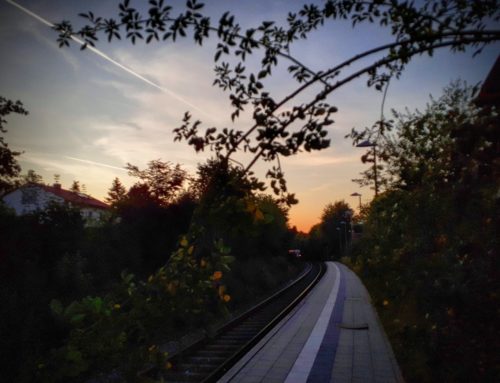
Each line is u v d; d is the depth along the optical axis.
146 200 17.14
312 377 7.43
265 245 33.75
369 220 12.98
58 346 8.83
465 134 3.63
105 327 3.41
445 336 6.06
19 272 10.77
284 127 3.09
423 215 7.04
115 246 15.50
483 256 4.95
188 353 9.45
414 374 6.86
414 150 7.55
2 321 8.27
